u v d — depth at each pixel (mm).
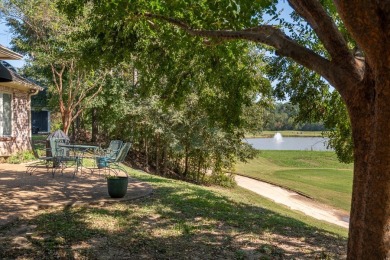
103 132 21594
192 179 18938
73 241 4363
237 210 7047
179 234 4953
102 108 17328
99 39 7539
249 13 4938
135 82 16719
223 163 18141
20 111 13125
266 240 5090
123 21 6555
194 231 5152
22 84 12359
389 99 2475
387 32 2318
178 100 8000
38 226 4840
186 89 7961
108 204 6367
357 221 3064
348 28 2494
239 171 25156
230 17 5020
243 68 7688
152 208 6277
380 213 2674
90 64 7930
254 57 9609
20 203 5914
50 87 15719
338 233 7645
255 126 17141
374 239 2721
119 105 15648
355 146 3105
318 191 18109
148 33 7008
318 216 12375
